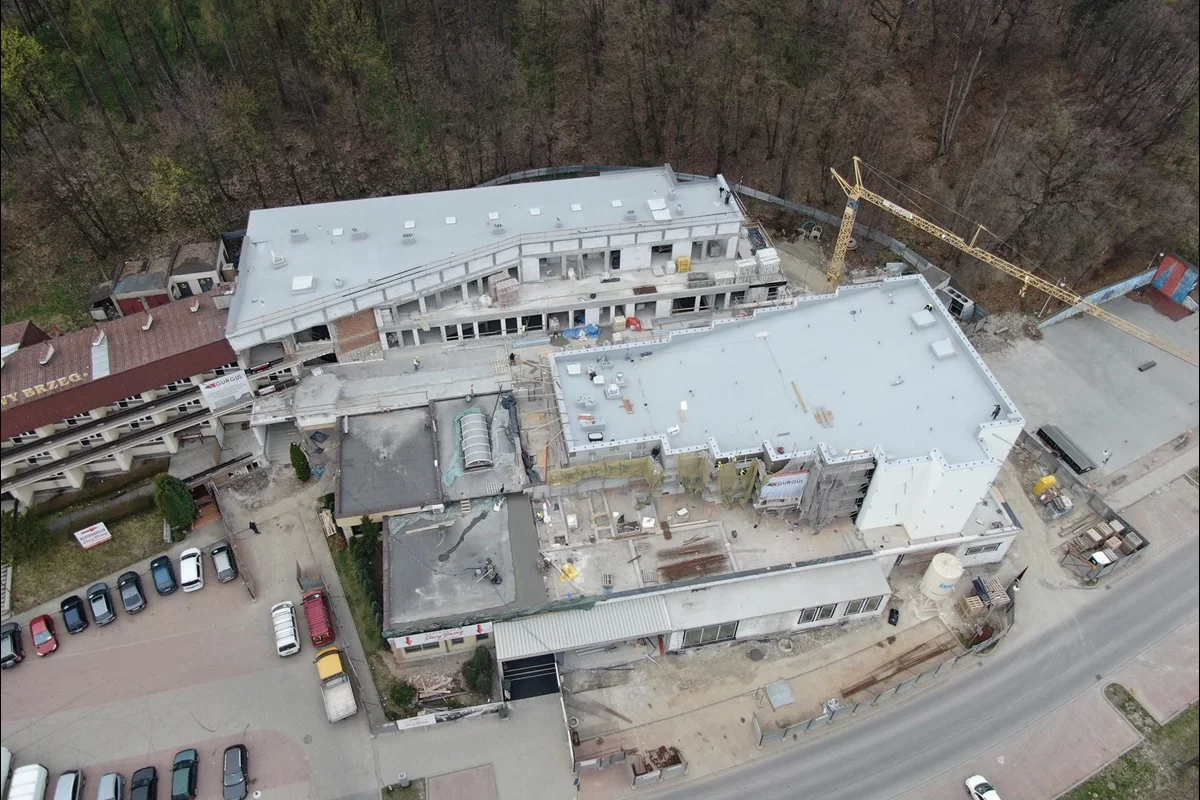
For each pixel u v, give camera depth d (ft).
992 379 224.33
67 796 181.78
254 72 324.60
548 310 268.21
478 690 201.57
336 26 310.04
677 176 336.90
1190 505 255.70
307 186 316.40
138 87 318.65
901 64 346.74
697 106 340.80
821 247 323.16
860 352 237.25
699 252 286.87
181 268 275.39
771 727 199.11
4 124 297.53
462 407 243.19
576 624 200.13
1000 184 312.91
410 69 335.26
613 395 228.84
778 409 223.30
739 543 216.33
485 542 212.43
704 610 204.03
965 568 233.35
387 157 323.98
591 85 344.90
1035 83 341.62
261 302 242.17
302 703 200.95
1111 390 287.89
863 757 195.31
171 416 240.12
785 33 346.33
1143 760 199.62
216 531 233.76
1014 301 313.73
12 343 241.96
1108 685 212.02
